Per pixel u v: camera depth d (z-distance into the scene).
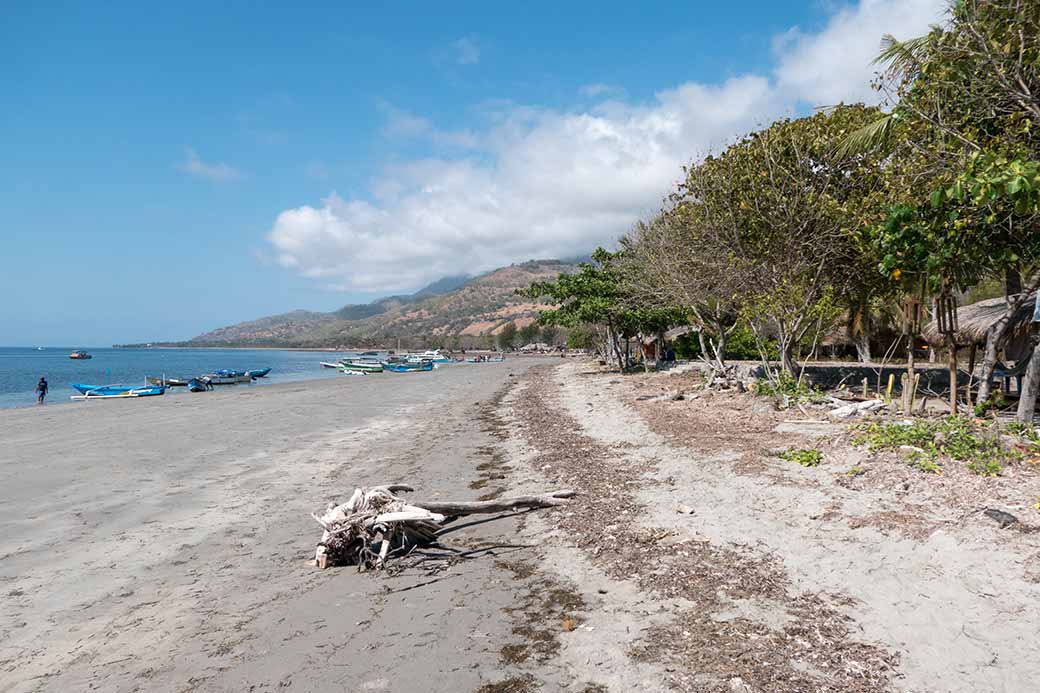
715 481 9.60
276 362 131.50
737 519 7.67
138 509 9.82
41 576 6.94
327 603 6.11
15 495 10.77
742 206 18.25
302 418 22.50
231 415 23.81
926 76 11.83
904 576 5.68
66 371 89.12
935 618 4.93
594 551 7.18
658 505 8.66
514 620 5.54
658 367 40.78
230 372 56.19
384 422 21.08
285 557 7.60
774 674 4.38
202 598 6.29
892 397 17.19
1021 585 5.21
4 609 6.05
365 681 4.56
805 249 18.52
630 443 13.66
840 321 33.50
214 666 4.86
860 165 17.09
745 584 5.87
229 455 14.67
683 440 13.06
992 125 11.85
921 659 4.44
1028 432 9.74
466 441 16.45
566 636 5.17
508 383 41.34
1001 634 4.61
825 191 17.55
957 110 11.82
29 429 20.38
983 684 4.09
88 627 5.63
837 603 5.37
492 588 6.35
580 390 29.80
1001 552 5.80
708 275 21.03
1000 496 7.19
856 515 7.27
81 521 9.16
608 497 9.41
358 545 7.39
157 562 7.41
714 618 5.27
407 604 6.02
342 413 24.17
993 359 14.12
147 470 12.92
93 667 4.89
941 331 13.73
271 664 4.86
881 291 19.14
